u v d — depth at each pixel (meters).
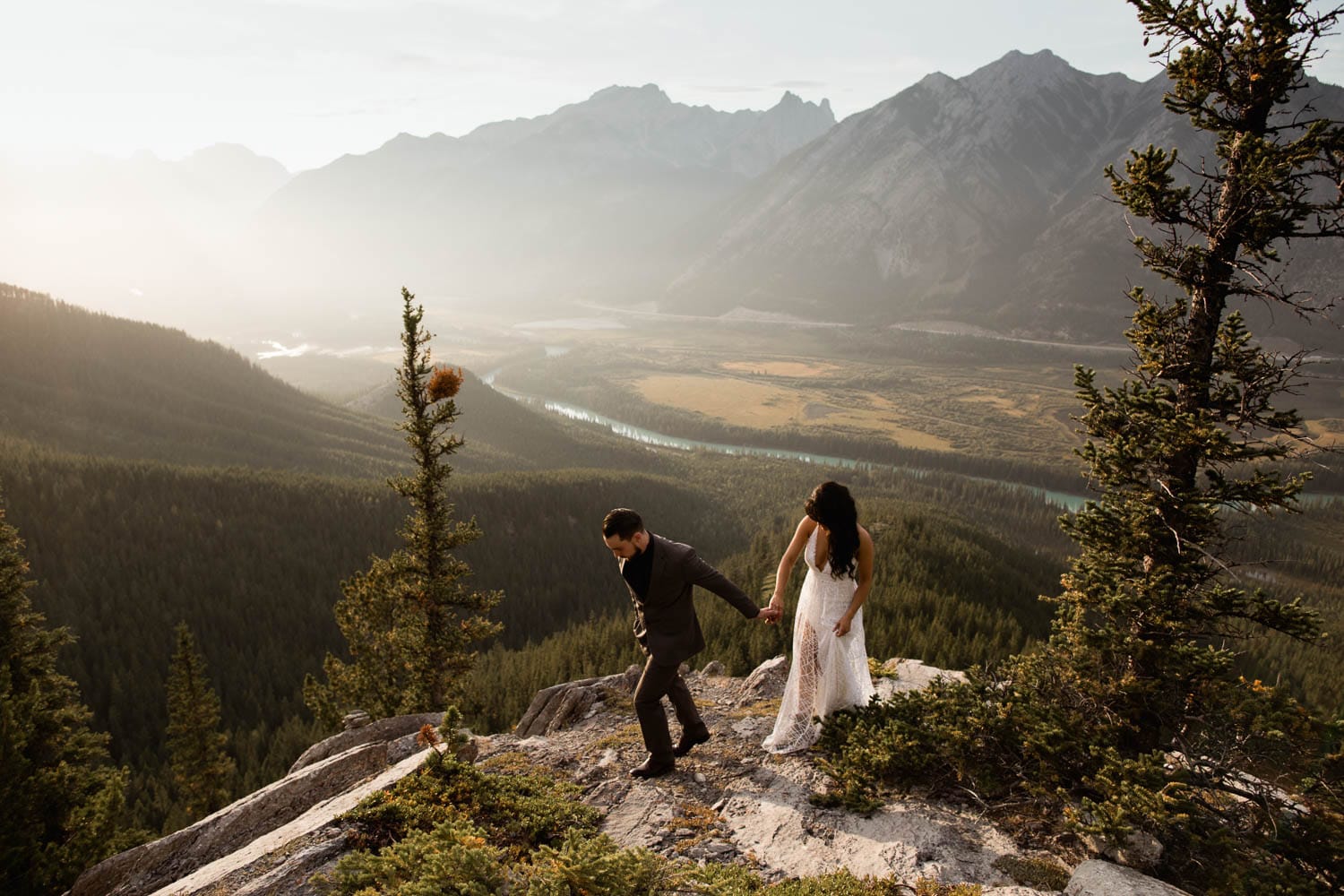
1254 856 5.23
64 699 20.59
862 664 7.62
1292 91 6.32
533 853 5.31
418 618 20.78
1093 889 4.76
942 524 119.88
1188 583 6.45
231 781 66.44
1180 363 6.57
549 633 122.62
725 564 113.25
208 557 118.00
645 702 6.89
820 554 7.22
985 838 5.77
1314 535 177.75
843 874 5.21
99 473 131.75
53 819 15.73
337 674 22.25
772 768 7.06
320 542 129.12
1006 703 6.64
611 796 6.73
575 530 154.50
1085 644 6.54
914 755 6.52
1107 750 5.94
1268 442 6.06
